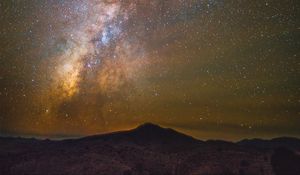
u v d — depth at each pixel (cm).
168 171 4691
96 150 5175
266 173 4566
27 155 4988
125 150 5328
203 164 4822
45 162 4606
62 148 5388
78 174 4238
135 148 5519
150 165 4812
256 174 4503
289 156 5078
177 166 4844
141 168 4669
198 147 5638
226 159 4938
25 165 4516
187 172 4628
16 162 4684
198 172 4578
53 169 4372
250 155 5153
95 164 4547
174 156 5241
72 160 4681
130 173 4406
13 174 4309
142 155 5172
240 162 4831
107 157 4878
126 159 4916
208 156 5116
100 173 4297
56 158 4759
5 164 4628
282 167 4772
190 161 4972
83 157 4791
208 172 4566
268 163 4875
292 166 4784
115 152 5150
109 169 4425
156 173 4603
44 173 4278
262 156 5119
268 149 5462
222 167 4681
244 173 4525
